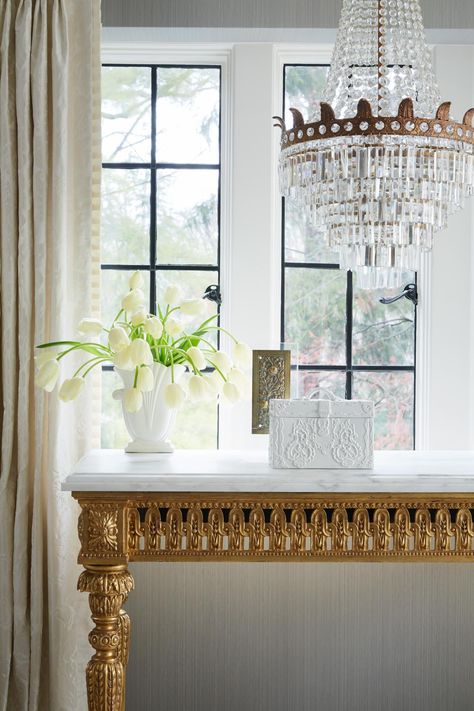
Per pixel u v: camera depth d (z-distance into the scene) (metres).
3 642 2.18
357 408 1.87
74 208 2.25
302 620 2.47
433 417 2.55
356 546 1.82
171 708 2.47
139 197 2.60
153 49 2.55
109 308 2.60
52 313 2.18
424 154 1.61
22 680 2.18
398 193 1.63
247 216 2.52
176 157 2.60
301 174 1.71
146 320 2.03
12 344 2.20
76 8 2.25
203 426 2.60
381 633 2.48
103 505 1.80
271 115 2.53
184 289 2.60
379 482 1.78
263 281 2.53
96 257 2.29
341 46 1.70
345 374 2.62
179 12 2.41
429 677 2.49
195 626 2.48
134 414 2.13
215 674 2.47
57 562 2.16
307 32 2.44
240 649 2.47
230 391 2.06
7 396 2.20
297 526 1.81
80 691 2.23
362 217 1.67
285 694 2.48
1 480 2.19
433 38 2.49
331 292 2.62
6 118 2.20
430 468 1.90
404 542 1.82
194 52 2.56
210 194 2.60
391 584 2.48
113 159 2.60
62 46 2.21
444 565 2.49
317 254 2.62
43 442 2.20
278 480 1.78
